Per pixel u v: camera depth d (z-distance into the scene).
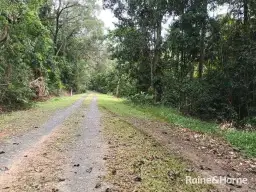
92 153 8.59
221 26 20.78
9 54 22.23
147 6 26.84
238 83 18.58
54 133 11.93
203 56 22.09
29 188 5.81
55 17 43.03
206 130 14.41
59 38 49.97
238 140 11.32
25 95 23.72
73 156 8.23
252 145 10.52
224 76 19.30
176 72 24.47
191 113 20.69
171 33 22.19
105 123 14.95
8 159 7.88
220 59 20.91
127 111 21.91
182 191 5.83
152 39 28.67
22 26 23.09
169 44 23.61
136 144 9.95
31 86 28.03
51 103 28.61
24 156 8.20
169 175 6.74
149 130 13.20
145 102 27.28
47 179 6.34
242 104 19.00
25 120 15.74
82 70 60.56
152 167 7.29
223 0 19.33
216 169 7.49
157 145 9.90
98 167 7.21
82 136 11.28
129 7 29.06
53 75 41.97
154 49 28.67
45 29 28.66
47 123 14.81
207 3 20.45
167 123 16.34
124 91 43.59
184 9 21.56
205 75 21.66
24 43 24.94
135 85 33.03
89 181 6.23
